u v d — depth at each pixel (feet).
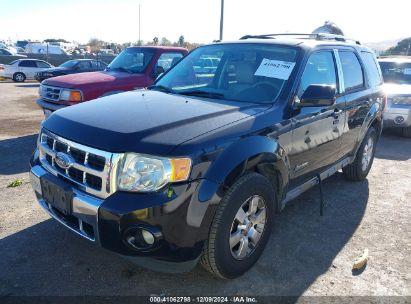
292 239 11.98
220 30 43.45
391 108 26.73
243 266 9.77
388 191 16.58
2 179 16.25
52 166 9.57
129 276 9.74
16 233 11.58
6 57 101.76
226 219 8.78
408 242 12.12
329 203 14.96
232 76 12.11
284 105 10.71
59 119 9.86
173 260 8.28
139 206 7.80
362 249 11.58
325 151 13.07
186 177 8.00
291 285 9.69
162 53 25.67
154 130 8.43
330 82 13.14
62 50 132.77
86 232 8.70
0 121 30.53
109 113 9.61
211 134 8.66
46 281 9.42
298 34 15.05
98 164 8.30
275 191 10.94
